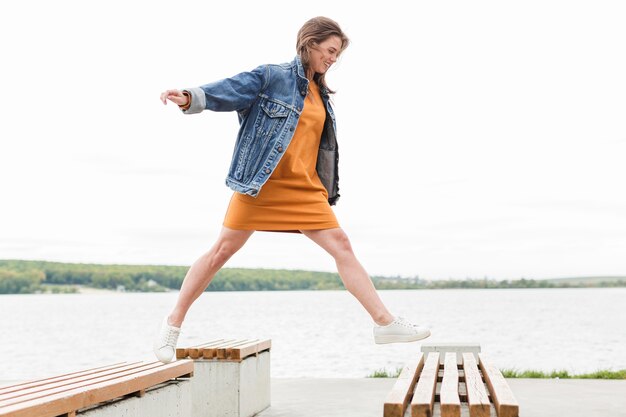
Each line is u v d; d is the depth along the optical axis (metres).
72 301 154.00
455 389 3.65
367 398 7.79
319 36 4.20
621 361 20.19
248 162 4.14
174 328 4.27
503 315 71.75
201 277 4.26
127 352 27.92
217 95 3.97
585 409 6.80
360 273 4.09
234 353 6.05
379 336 4.06
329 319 64.44
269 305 125.56
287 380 9.59
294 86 4.20
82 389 3.62
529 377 10.13
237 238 4.20
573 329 42.78
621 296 184.50
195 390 6.06
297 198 4.13
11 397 3.42
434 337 35.09
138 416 4.27
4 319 72.75
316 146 4.31
